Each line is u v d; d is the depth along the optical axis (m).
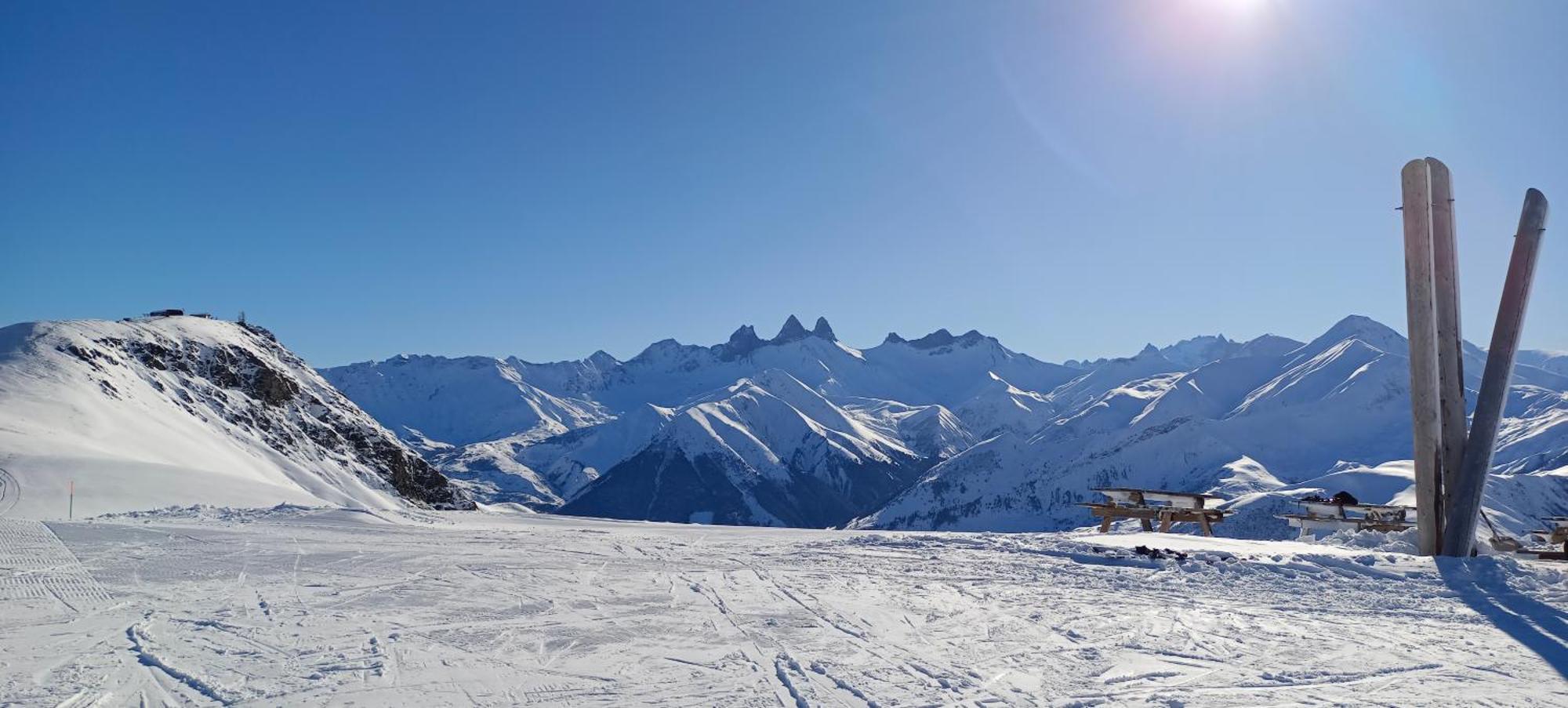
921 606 11.23
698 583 13.05
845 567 14.93
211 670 7.75
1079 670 7.98
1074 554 16.39
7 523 21.23
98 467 40.75
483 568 14.61
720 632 9.63
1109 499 24.80
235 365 109.31
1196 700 7.04
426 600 11.49
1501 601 11.52
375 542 18.55
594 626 9.90
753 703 6.95
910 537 19.91
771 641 9.21
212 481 42.06
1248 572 13.77
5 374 69.75
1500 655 8.62
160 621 9.89
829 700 7.00
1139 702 7.00
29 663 7.95
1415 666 8.19
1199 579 13.37
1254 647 8.95
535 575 13.84
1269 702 7.00
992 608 11.07
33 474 38.06
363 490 99.69
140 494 37.91
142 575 13.36
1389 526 22.12
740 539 20.16
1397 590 12.30
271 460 90.50
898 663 8.26
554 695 7.11
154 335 101.38
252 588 12.27
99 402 72.00
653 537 20.53
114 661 8.05
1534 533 19.53
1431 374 16.05
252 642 8.89
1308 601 11.55
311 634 9.34
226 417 96.69
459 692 7.16
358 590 12.18
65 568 13.95
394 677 7.61
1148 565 14.83
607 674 7.79
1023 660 8.38
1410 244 16.27
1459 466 15.92
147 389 86.88
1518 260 15.46
